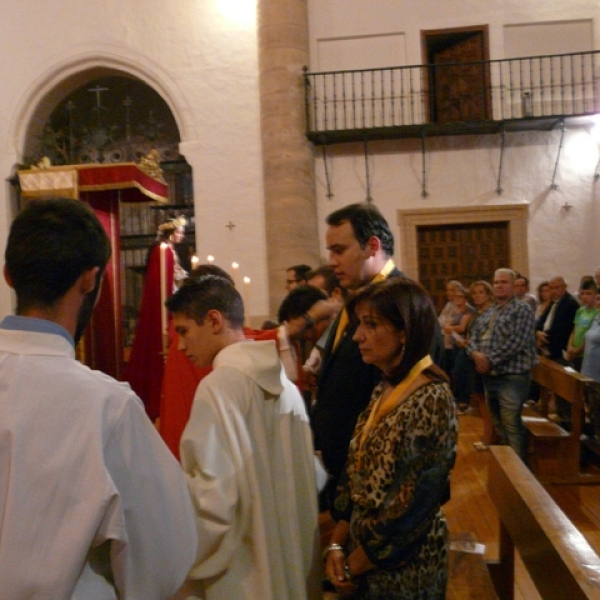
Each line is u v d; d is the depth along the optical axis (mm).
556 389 5238
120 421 1052
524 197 9164
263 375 1602
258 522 1484
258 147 9391
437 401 1598
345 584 1649
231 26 9508
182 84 9562
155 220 10250
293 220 8898
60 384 1037
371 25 9398
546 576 1713
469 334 5602
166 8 9609
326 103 9352
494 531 3883
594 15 9141
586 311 6406
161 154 10469
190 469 1495
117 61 9648
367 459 1654
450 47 9617
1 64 9766
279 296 8883
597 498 4445
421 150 9305
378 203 9344
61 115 10531
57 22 9719
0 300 9461
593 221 9055
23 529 956
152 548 1062
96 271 1160
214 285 1797
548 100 9141
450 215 9242
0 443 988
